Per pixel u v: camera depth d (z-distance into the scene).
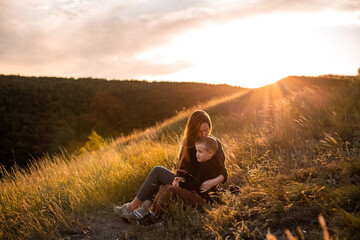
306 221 2.54
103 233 3.35
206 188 3.23
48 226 3.41
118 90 62.66
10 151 38.41
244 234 2.59
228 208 3.08
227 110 14.95
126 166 5.25
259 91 19.77
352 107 5.96
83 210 3.90
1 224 3.57
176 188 3.28
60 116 52.66
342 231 2.15
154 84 65.56
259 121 8.32
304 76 26.23
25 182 4.89
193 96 54.97
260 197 3.22
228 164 4.71
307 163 3.93
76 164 6.47
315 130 5.12
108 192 4.48
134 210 3.52
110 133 47.19
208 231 2.83
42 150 38.16
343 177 3.17
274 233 2.52
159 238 2.94
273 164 4.09
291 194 2.93
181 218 3.09
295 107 7.14
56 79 71.19
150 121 50.28
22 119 49.03
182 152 3.62
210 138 3.22
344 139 4.41
